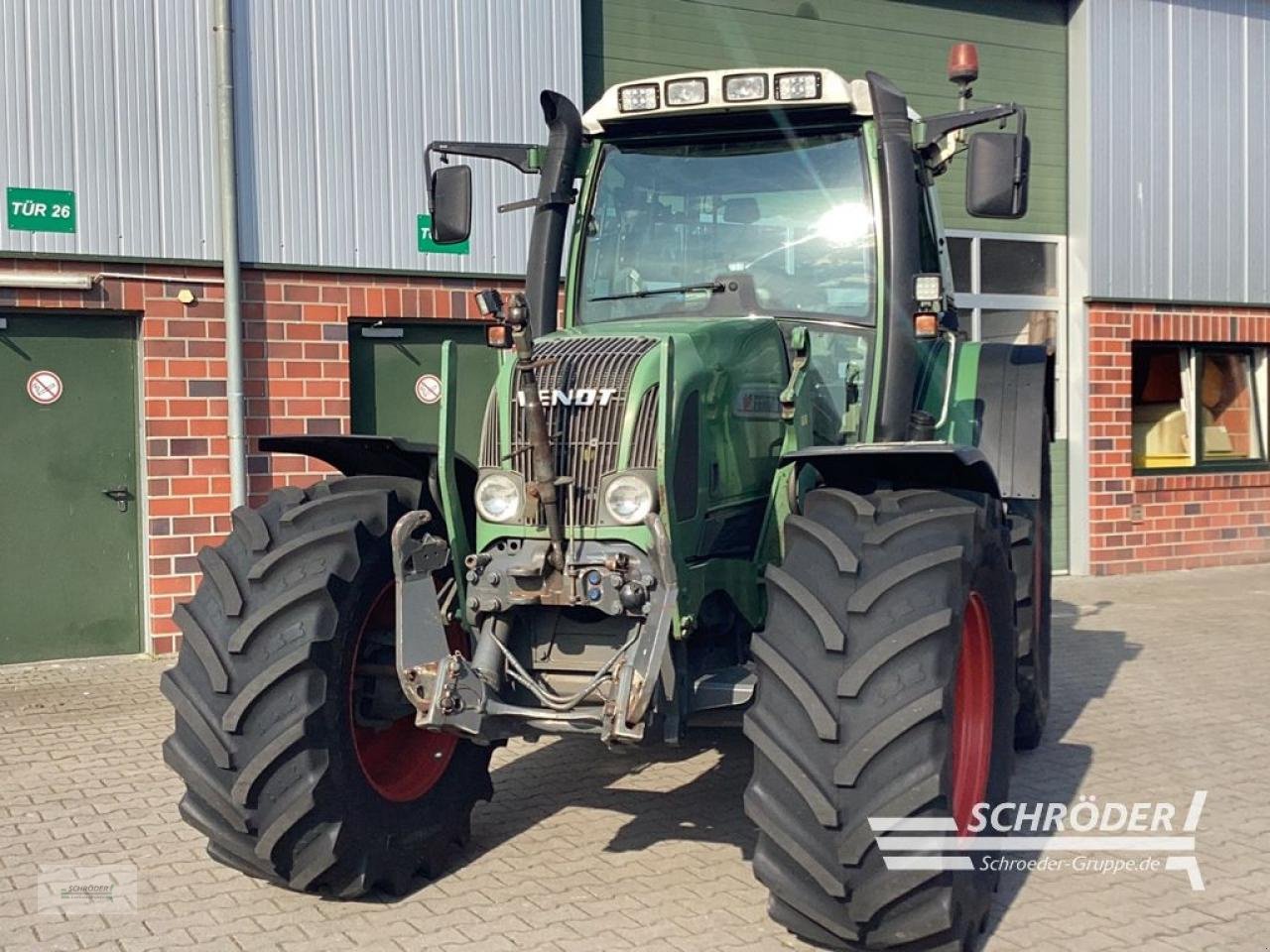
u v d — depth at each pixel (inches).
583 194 217.5
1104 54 484.1
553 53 386.0
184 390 338.0
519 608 172.7
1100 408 489.1
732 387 182.2
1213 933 167.5
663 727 166.7
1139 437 510.6
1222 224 513.0
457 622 189.5
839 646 152.4
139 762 247.1
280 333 350.9
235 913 173.9
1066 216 490.9
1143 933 167.5
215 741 166.7
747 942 163.5
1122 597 443.2
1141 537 498.9
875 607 154.4
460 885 184.7
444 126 370.9
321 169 354.6
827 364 202.7
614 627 170.9
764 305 206.5
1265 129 522.3
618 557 164.2
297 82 350.6
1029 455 229.6
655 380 168.4
